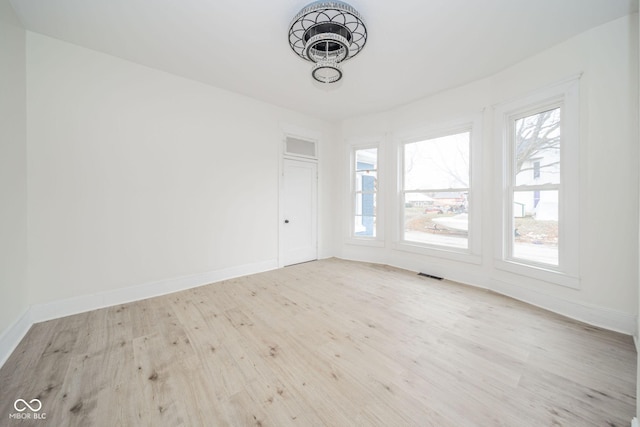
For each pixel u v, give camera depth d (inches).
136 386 56.2
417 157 148.7
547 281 95.5
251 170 142.1
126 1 73.4
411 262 149.3
